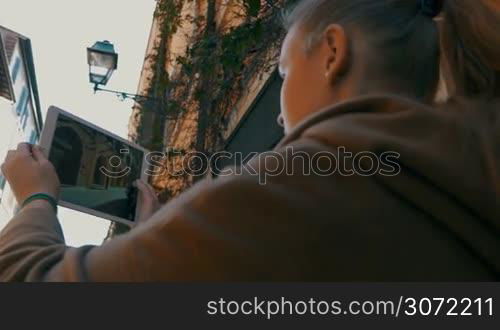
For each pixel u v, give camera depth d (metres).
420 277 0.64
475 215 0.67
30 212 0.83
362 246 0.64
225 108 6.35
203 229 0.63
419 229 0.66
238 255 0.62
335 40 0.85
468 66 0.82
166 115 6.84
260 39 4.29
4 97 17.69
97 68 6.72
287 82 0.91
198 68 5.36
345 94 0.82
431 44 0.87
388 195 0.67
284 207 0.64
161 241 0.65
